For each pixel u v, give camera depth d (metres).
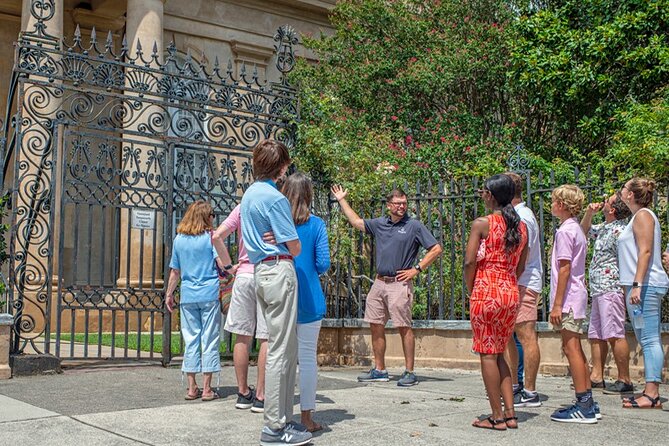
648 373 5.63
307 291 4.63
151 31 14.55
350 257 9.30
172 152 8.57
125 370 7.84
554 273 5.60
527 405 5.63
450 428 4.73
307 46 16.20
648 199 5.70
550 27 13.10
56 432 4.54
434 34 15.24
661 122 9.60
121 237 13.70
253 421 4.93
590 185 8.02
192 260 5.96
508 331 4.74
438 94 15.07
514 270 4.80
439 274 9.13
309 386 4.58
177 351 9.90
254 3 18.47
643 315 5.66
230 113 9.09
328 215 9.56
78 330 12.68
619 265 5.80
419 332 8.63
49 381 6.92
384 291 7.14
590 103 13.55
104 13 16.36
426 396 6.23
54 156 7.81
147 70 8.49
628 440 4.39
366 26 15.91
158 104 8.53
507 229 4.72
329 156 9.86
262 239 4.26
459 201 9.73
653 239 5.62
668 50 11.80
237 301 5.49
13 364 7.23
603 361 6.88
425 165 12.20
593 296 6.55
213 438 4.38
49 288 7.69
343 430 4.66
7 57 15.80
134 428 4.66
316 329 4.65
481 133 14.38
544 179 10.34
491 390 4.71
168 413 5.23
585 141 14.11
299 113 9.78
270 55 18.67
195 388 5.93
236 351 5.49
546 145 14.72
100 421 4.89
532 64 12.82
